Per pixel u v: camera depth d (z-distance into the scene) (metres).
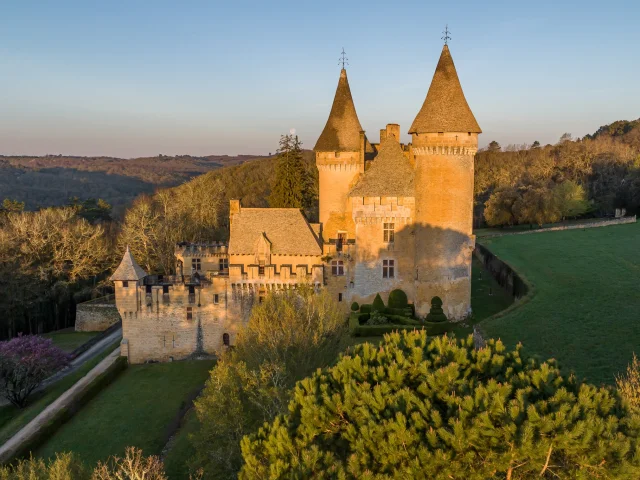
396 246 58.84
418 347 18.81
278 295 48.06
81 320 81.19
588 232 99.00
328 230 62.62
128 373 56.12
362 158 61.34
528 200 113.75
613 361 35.12
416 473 14.84
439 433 15.11
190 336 58.56
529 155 169.88
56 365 56.66
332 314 42.22
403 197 57.75
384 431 15.88
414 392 17.33
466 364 18.20
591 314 46.72
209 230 104.00
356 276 59.41
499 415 14.88
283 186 84.50
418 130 54.91
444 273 55.88
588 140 166.00
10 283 79.00
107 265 93.62
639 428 14.87
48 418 44.84
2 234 82.19
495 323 46.31
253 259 59.44
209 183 127.88
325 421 17.80
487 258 83.12
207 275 62.59
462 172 55.28
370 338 52.25
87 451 41.03
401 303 58.53
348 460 15.89
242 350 40.00
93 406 48.62
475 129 54.66
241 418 29.03
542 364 16.94
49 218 93.00
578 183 134.75
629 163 136.50
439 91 55.25
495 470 14.74
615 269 65.00
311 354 36.53
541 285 59.09
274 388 28.78
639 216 121.81
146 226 91.38
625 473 13.69
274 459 17.67
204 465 30.55
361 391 17.47
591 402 15.09
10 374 53.31
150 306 58.06
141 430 43.72
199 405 30.25
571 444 13.87
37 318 86.12
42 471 25.83
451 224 55.44
